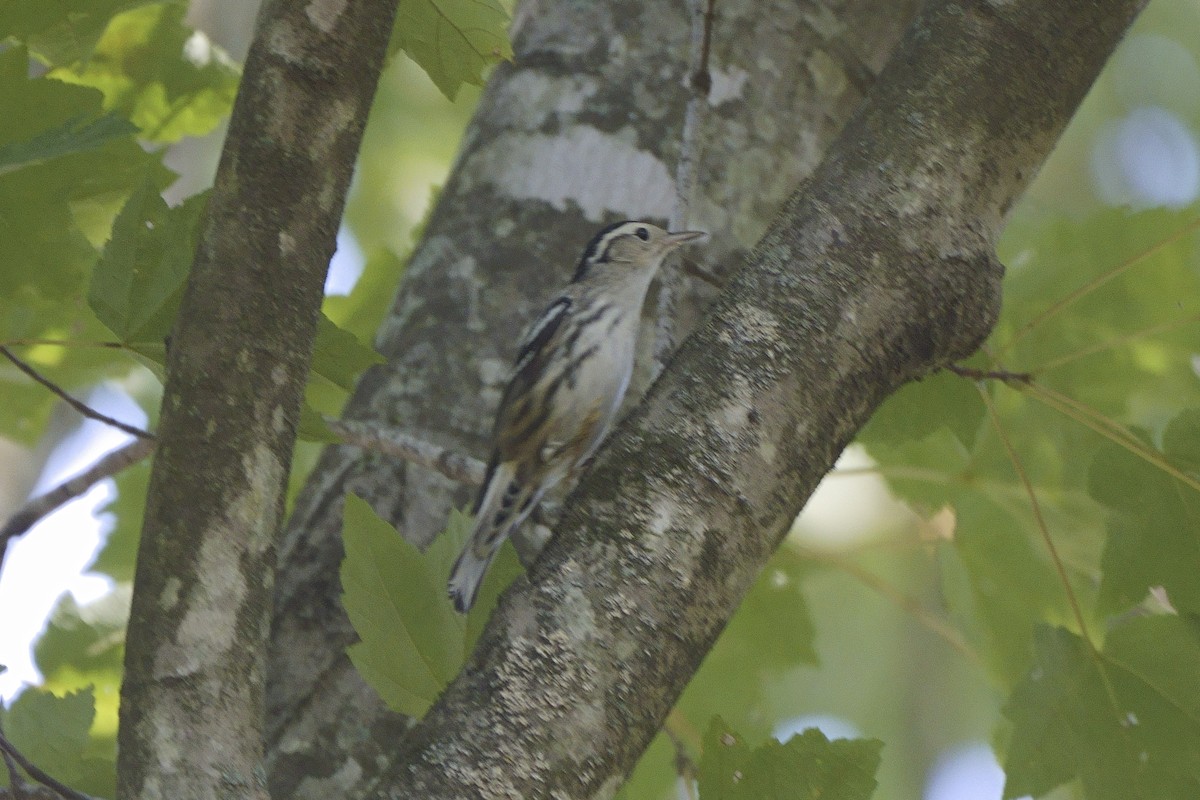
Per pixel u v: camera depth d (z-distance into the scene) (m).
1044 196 22.92
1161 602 11.53
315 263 6.13
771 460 5.97
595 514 5.87
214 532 5.79
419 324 10.05
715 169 10.32
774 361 6.12
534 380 10.20
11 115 7.99
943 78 6.78
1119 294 11.58
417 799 5.23
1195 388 11.59
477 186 10.57
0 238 8.21
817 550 13.22
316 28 6.08
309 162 6.08
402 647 6.78
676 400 6.09
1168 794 9.30
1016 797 9.49
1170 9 23.25
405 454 8.96
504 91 10.98
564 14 11.12
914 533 20.75
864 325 6.25
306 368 6.14
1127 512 9.50
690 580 5.73
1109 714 9.44
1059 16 6.84
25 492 16.59
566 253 10.15
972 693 24.44
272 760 8.41
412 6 8.26
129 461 8.95
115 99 11.23
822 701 24.45
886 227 6.42
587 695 5.47
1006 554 12.66
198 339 5.91
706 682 13.25
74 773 8.31
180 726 5.54
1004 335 11.93
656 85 10.62
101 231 9.05
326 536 9.34
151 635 5.67
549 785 5.31
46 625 11.80
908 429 10.26
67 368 12.40
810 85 10.83
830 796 6.32
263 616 5.86
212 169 19.31
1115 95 23.45
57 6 8.48
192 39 11.26
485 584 6.94
